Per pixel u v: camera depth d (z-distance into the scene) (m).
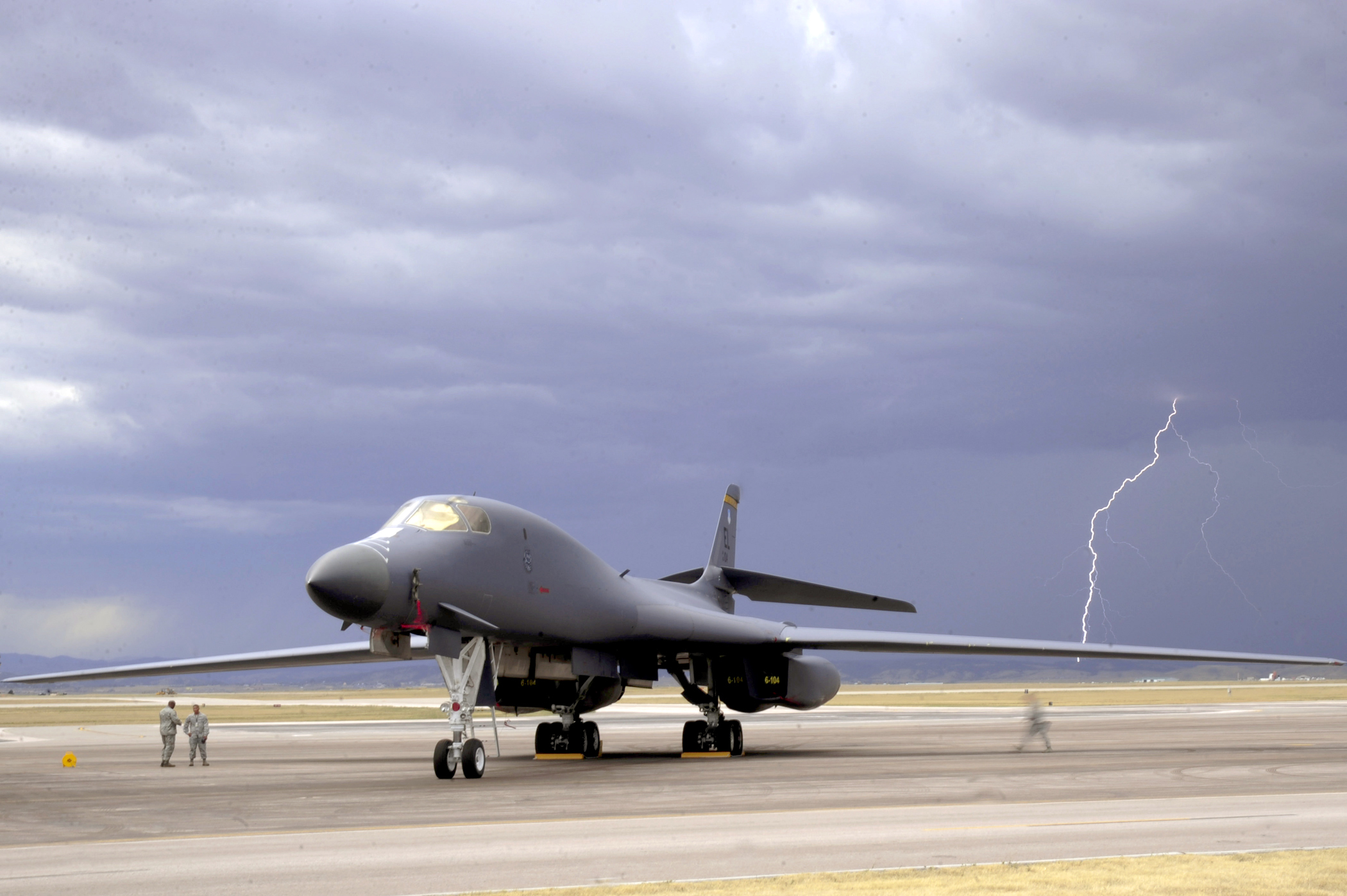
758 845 8.53
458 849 8.49
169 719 19.44
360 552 14.34
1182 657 20.91
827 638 20.91
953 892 6.67
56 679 20.95
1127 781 13.39
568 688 19.92
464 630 16.06
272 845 8.83
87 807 12.12
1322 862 7.59
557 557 17.69
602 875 7.35
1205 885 6.83
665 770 16.48
